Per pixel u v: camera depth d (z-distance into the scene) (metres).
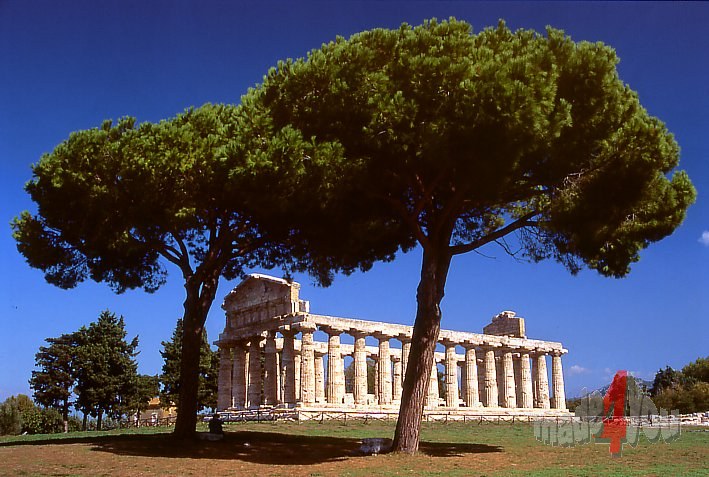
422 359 29.05
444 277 30.03
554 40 27.64
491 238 30.53
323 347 75.75
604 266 32.88
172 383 89.75
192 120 32.00
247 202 27.28
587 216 29.06
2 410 88.50
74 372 88.88
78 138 30.73
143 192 29.52
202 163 29.48
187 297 34.03
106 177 30.59
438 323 29.39
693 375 113.38
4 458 27.20
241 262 37.97
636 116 28.47
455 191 28.38
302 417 57.81
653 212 31.55
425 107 25.48
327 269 36.38
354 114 26.30
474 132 24.22
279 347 75.50
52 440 36.12
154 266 37.69
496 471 24.53
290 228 33.53
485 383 82.06
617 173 28.39
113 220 31.80
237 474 23.73
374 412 65.44
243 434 38.31
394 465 25.69
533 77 24.69
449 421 61.06
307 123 27.66
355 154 27.28
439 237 30.31
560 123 25.30
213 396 90.38
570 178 28.84
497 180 25.92
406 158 26.52
